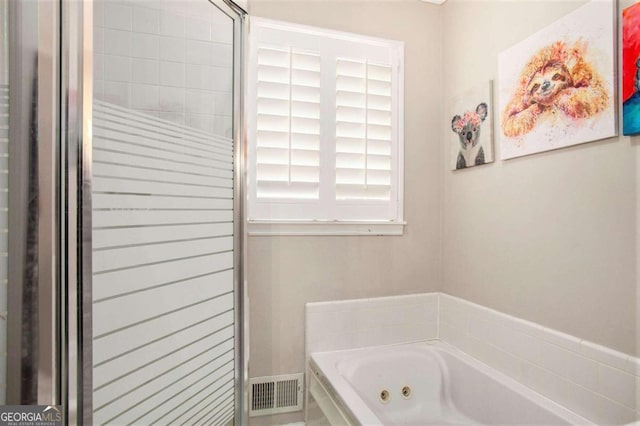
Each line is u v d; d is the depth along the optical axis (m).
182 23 1.17
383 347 1.94
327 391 1.55
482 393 1.61
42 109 0.74
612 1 1.14
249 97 1.75
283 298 1.81
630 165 1.11
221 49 1.33
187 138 1.17
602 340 1.19
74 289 0.77
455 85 1.99
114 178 0.90
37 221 0.74
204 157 1.25
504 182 1.62
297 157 1.83
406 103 2.03
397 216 2.02
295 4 1.83
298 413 1.83
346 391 1.42
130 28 0.99
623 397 1.11
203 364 1.22
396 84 2.03
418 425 1.70
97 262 0.84
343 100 1.92
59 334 0.75
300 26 1.82
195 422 1.18
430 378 1.85
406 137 2.03
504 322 1.59
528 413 1.37
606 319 1.17
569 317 1.30
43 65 0.74
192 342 1.17
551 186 1.38
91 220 0.81
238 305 1.42
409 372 1.84
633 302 1.10
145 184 1.00
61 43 0.77
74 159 0.78
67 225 0.77
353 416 1.26
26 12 0.74
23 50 0.74
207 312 1.24
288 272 1.82
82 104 0.79
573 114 1.27
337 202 1.91
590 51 1.21
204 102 1.25
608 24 1.15
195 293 1.18
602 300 1.19
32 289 0.73
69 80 0.77
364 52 1.96
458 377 1.76
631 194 1.10
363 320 1.93
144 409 0.98
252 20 1.74
